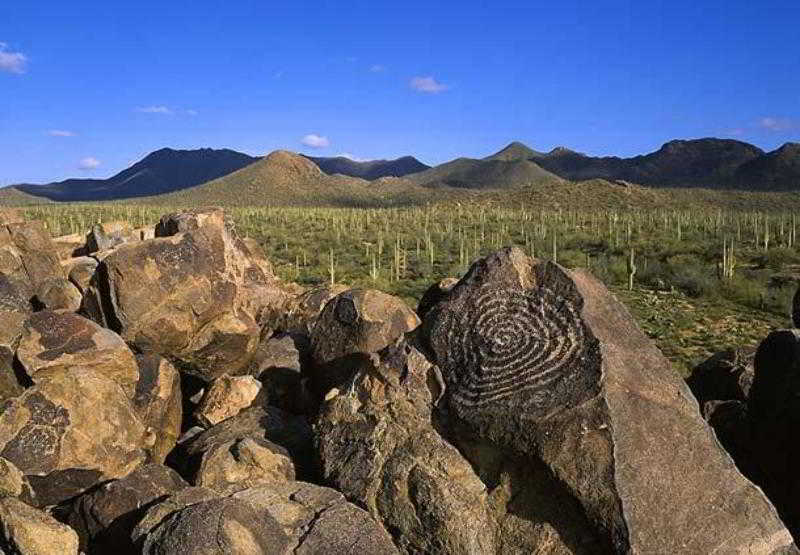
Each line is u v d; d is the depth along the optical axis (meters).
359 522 5.50
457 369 6.37
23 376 7.31
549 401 5.77
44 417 6.39
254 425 7.46
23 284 9.91
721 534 5.38
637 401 5.73
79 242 15.18
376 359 6.75
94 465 6.38
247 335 8.66
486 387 6.10
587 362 5.87
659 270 31.95
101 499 6.07
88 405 6.58
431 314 6.75
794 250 35.69
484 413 5.97
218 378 8.48
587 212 78.69
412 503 5.81
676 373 6.20
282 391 8.87
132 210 69.75
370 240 48.28
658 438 5.63
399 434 6.19
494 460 6.02
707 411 9.48
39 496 6.30
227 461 6.54
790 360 7.89
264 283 11.79
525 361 6.11
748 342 20.11
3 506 5.31
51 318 7.55
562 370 5.93
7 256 9.86
